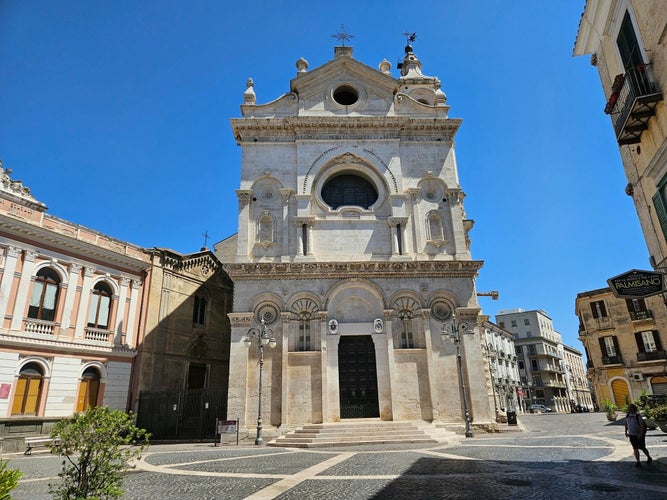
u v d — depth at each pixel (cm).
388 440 2081
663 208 1266
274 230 2806
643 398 2406
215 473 1333
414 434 2158
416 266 2673
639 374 4234
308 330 2598
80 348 2570
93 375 2655
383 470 1316
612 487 1012
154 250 3125
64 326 2528
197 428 2727
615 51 1459
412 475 1218
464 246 2791
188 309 3338
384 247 2802
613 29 1451
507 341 7856
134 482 1198
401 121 2998
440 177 2953
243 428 2370
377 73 3125
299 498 975
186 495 1026
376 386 2531
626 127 1325
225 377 3522
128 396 2811
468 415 2288
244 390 2434
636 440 1285
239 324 2552
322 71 3116
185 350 3238
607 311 4547
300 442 2127
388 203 2892
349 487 1079
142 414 2803
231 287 3772
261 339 2348
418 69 4141
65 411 2452
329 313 2620
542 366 8731
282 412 2397
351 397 2517
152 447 2194
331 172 2950
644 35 1254
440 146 3027
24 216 2422
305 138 2977
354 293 2666
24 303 2362
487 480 1123
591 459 1425
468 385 2497
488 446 1845
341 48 3262
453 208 2877
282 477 1239
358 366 2566
